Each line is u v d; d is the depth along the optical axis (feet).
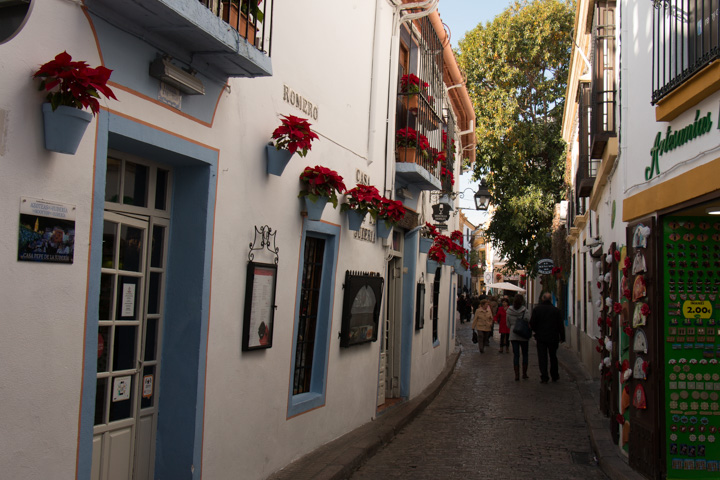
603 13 31.73
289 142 19.06
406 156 33.12
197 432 16.43
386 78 31.65
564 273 80.38
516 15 93.09
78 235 12.28
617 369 25.54
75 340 12.22
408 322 36.60
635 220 22.94
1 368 10.71
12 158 10.87
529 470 23.43
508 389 44.42
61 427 11.93
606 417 30.71
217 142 17.07
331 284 25.11
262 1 18.89
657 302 20.16
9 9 11.43
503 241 96.68
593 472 23.32
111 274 14.94
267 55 17.61
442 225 43.09
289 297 21.63
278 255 20.71
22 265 11.10
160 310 16.60
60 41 11.87
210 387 17.01
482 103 92.89
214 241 17.06
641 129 23.02
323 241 25.32
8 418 10.84
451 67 42.98
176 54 14.99
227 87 17.46
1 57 10.67
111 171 14.98
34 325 11.34
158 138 14.60
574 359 61.98
